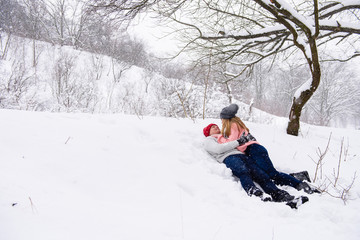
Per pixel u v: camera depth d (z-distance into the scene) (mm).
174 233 1708
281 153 4008
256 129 5016
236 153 3182
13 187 1742
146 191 2338
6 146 2373
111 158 2674
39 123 3070
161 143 3311
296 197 2521
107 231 1556
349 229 2004
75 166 2383
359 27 5031
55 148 2559
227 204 2398
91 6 4305
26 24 27609
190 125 4250
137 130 3523
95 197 2088
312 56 4547
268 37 6227
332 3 5598
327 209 2342
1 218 1372
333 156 4258
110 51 28344
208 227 1878
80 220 1608
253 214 2217
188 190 2553
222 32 5805
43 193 1813
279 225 2021
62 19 31109
